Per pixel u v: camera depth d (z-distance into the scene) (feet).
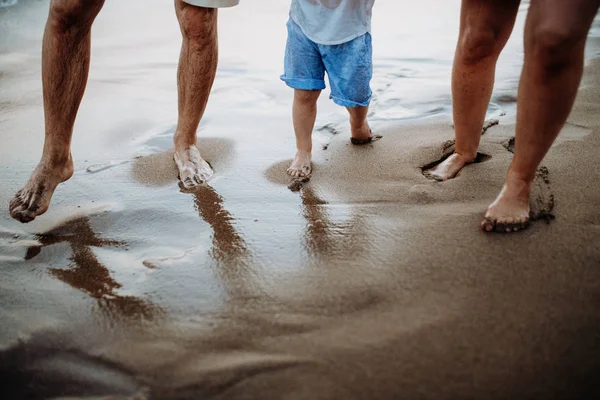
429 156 10.71
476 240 7.79
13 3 24.09
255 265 7.79
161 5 24.66
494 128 11.73
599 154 9.89
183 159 10.66
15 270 8.01
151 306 7.13
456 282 7.00
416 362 5.91
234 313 6.89
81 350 6.50
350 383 5.74
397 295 6.89
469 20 8.87
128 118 13.46
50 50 8.65
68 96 8.94
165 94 15.01
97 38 20.26
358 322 6.54
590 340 5.98
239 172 10.64
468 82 9.36
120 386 5.99
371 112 13.29
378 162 10.66
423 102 13.69
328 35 9.95
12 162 11.34
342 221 8.70
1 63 17.48
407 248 7.79
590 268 7.01
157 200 9.75
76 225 9.11
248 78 15.98
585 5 6.64
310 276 7.44
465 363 5.85
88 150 11.87
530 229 7.88
